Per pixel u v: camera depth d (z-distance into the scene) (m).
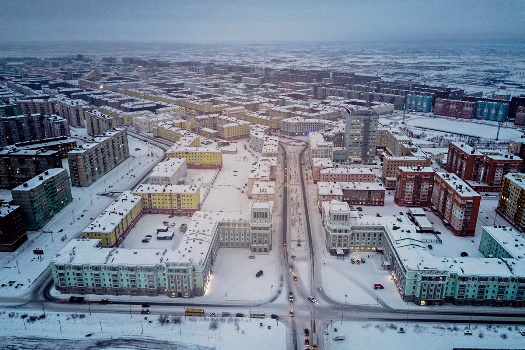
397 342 175.38
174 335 179.25
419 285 197.25
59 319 188.88
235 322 187.38
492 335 178.50
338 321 189.00
